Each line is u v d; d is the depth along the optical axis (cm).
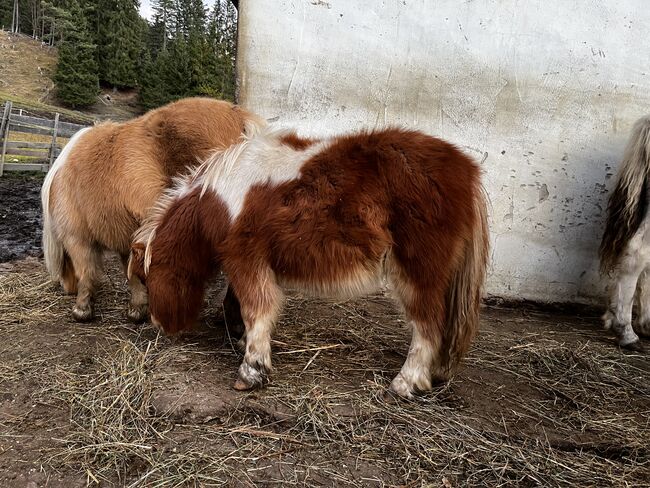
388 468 220
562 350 356
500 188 452
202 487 204
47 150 1241
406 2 434
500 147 446
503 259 460
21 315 368
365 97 454
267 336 275
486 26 431
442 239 250
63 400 262
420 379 269
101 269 372
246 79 458
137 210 336
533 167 445
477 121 446
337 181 249
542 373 323
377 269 257
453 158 255
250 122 363
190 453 223
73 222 349
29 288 425
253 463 219
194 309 306
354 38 444
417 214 247
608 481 220
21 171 1136
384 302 434
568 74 431
